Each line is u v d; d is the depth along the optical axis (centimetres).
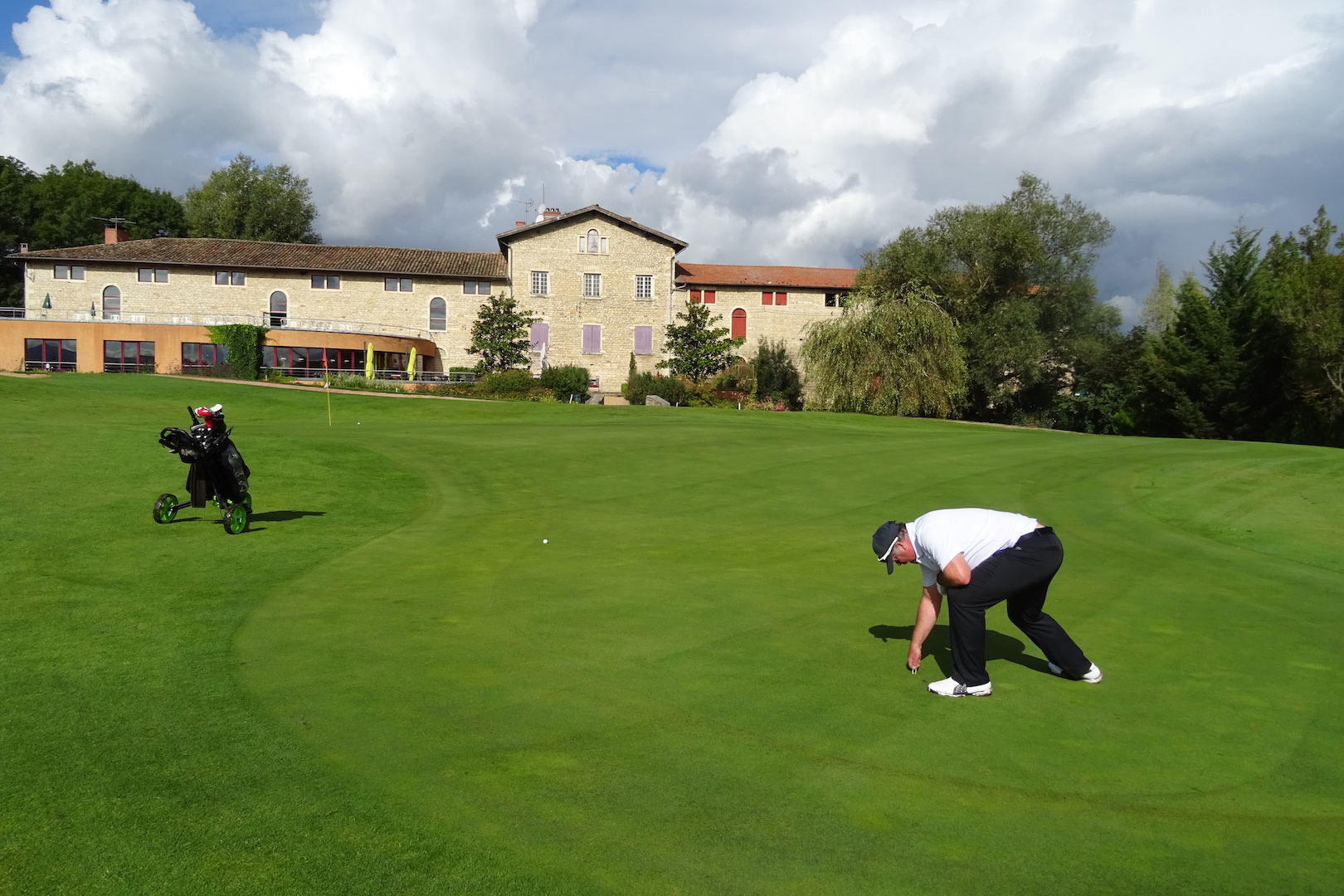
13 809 393
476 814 396
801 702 544
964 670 556
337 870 348
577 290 5966
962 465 1877
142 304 5606
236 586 834
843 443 2241
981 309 5278
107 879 340
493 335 5491
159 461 1499
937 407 4356
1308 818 405
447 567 938
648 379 5341
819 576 919
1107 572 963
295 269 5672
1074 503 1464
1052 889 344
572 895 334
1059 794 424
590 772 439
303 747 466
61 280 5544
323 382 4806
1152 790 430
